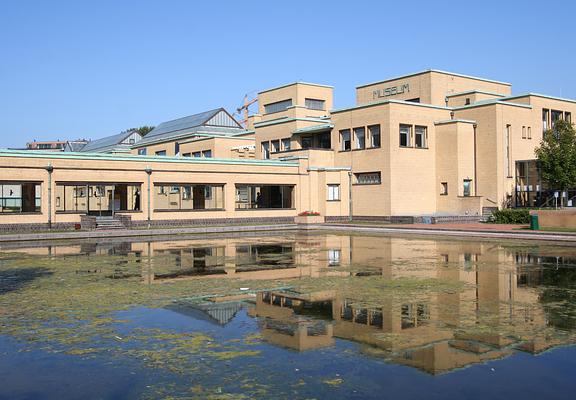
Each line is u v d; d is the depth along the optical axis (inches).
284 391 286.0
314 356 343.3
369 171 1752.0
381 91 2172.7
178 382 299.9
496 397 276.1
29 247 1050.7
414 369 318.7
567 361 331.3
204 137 2330.2
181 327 416.8
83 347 365.4
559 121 1706.4
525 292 543.8
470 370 316.8
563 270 690.2
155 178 1560.0
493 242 1086.4
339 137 1868.8
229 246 1060.5
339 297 527.2
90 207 1952.5
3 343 375.2
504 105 1774.1
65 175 1416.1
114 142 3240.7
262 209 1745.8
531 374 309.3
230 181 1688.0
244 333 398.6
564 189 1670.8
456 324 418.3
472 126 1788.9
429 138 1781.5
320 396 279.1
